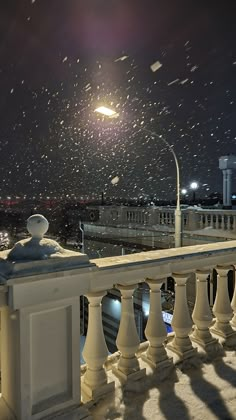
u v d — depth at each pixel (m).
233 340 3.05
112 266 2.28
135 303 11.55
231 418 2.05
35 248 1.92
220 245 3.20
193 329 3.09
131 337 2.41
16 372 1.85
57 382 1.97
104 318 12.87
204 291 2.96
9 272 1.77
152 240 19.03
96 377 2.25
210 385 2.39
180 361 2.64
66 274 1.91
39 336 1.90
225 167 28.72
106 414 2.06
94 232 24.45
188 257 2.73
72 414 1.97
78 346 2.04
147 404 2.17
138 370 2.41
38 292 1.83
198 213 16.36
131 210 21.50
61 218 32.62
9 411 1.90
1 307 1.83
